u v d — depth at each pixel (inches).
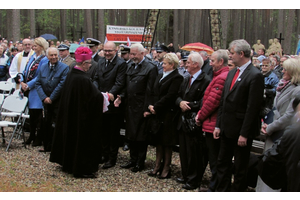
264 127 150.8
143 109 196.1
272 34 1499.8
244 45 144.5
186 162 178.7
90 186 179.0
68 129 191.9
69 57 265.3
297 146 101.3
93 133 191.8
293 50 1326.3
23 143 262.8
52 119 237.1
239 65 147.3
